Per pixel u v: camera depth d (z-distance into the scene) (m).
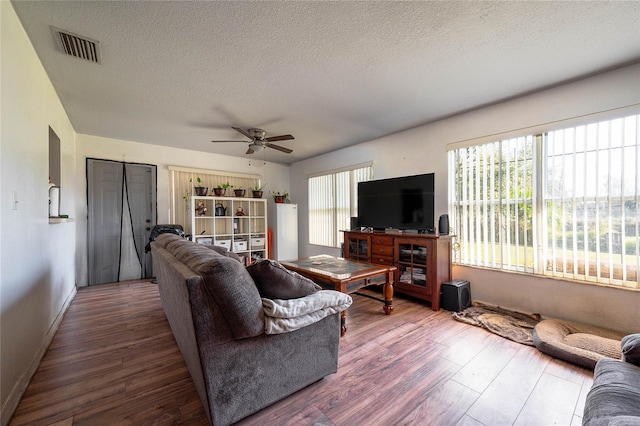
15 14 1.65
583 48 2.05
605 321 2.38
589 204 2.46
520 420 1.43
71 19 1.71
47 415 1.46
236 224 5.63
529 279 2.84
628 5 1.62
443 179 3.57
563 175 2.61
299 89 2.71
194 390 1.67
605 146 2.38
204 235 5.11
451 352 2.14
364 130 4.02
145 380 1.77
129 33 1.85
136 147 4.62
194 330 1.28
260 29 1.83
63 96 2.82
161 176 4.86
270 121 3.62
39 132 2.13
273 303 1.45
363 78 2.50
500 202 3.04
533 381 1.77
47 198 2.32
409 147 3.97
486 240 3.16
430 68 2.34
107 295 3.68
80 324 2.70
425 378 1.80
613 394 1.01
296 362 1.60
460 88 2.70
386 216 3.79
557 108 2.64
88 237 4.21
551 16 1.72
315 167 5.83
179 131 4.02
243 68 2.31
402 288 3.44
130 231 4.58
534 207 2.79
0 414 1.38
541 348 2.12
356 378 1.80
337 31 1.85
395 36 1.91
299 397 1.61
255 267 1.59
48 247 2.34
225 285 1.28
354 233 4.03
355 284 2.70
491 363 1.98
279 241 5.84
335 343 1.80
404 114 3.38
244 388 1.40
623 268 2.29
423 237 3.20
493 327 2.53
